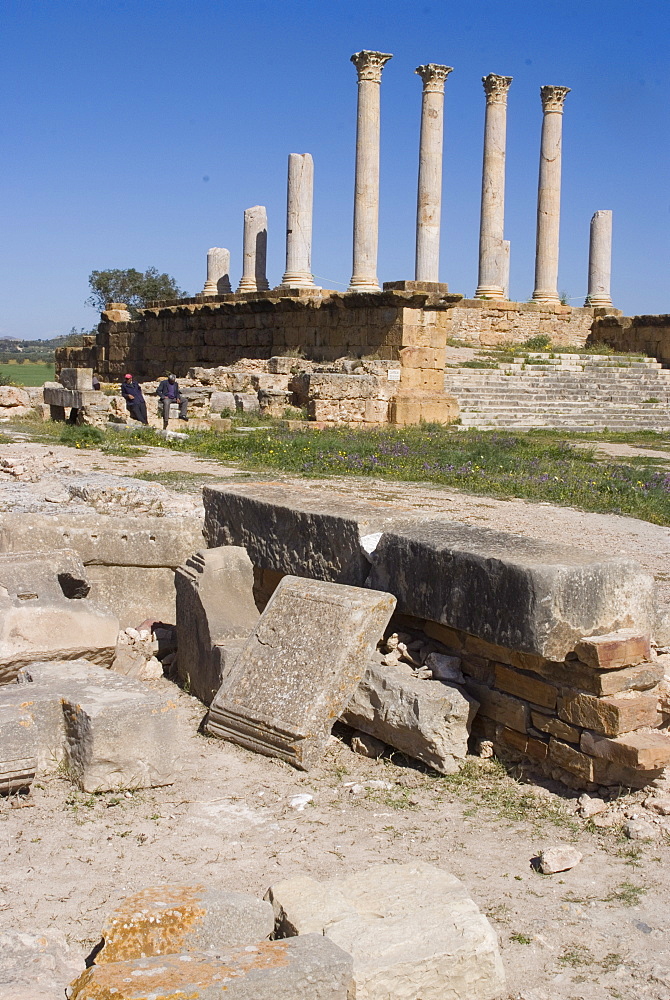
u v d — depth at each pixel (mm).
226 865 4688
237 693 6305
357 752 6176
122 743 5465
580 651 5488
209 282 47812
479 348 40594
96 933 4062
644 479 17938
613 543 12531
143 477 16391
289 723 5926
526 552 5980
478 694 6211
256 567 8102
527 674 5918
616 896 4516
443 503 15102
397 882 4180
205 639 7133
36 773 5539
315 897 3965
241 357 38906
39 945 3803
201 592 7289
